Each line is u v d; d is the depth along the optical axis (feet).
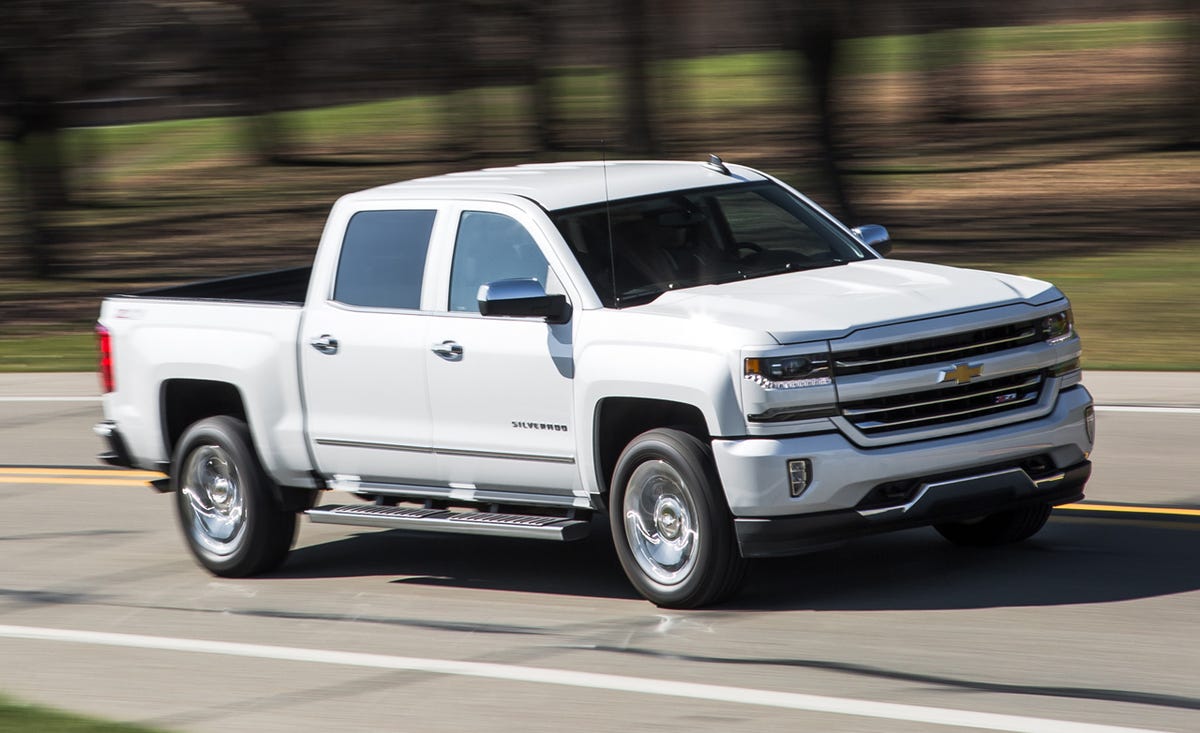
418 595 72.69
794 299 64.69
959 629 60.29
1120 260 179.93
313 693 57.26
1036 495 64.85
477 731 51.49
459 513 71.77
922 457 61.93
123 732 52.70
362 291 74.64
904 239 207.82
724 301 64.95
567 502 68.80
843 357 61.26
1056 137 298.76
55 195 223.30
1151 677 53.06
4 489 103.19
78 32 215.31
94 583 78.95
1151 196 232.32
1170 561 68.95
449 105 316.60
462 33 236.22
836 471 60.95
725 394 61.21
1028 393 65.16
